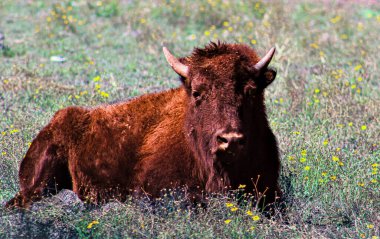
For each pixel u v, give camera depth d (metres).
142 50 60.03
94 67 53.84
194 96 26.91
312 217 28.88
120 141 29.38
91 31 67.25
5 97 44.62
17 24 69.75
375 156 34.00
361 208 28.70
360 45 59.44
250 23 64.81
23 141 34.59
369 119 40.91
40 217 26.69
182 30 68.19
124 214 26.58
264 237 25.73
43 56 58.22
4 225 26.11
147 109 29.98
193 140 27.50
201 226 25.58
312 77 49.31
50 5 76.94
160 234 25.09
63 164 30.19
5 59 56.75
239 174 27.50
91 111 30.72
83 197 29.91
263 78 27.42
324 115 40.38
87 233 26.05
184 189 27.70
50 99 44.06
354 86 44.59
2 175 32.03
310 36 63.53
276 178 28.84
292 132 36.12
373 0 84.38
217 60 26.66
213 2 74.25
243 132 25.78
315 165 32.53
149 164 28.50
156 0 77.31
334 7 77.88
